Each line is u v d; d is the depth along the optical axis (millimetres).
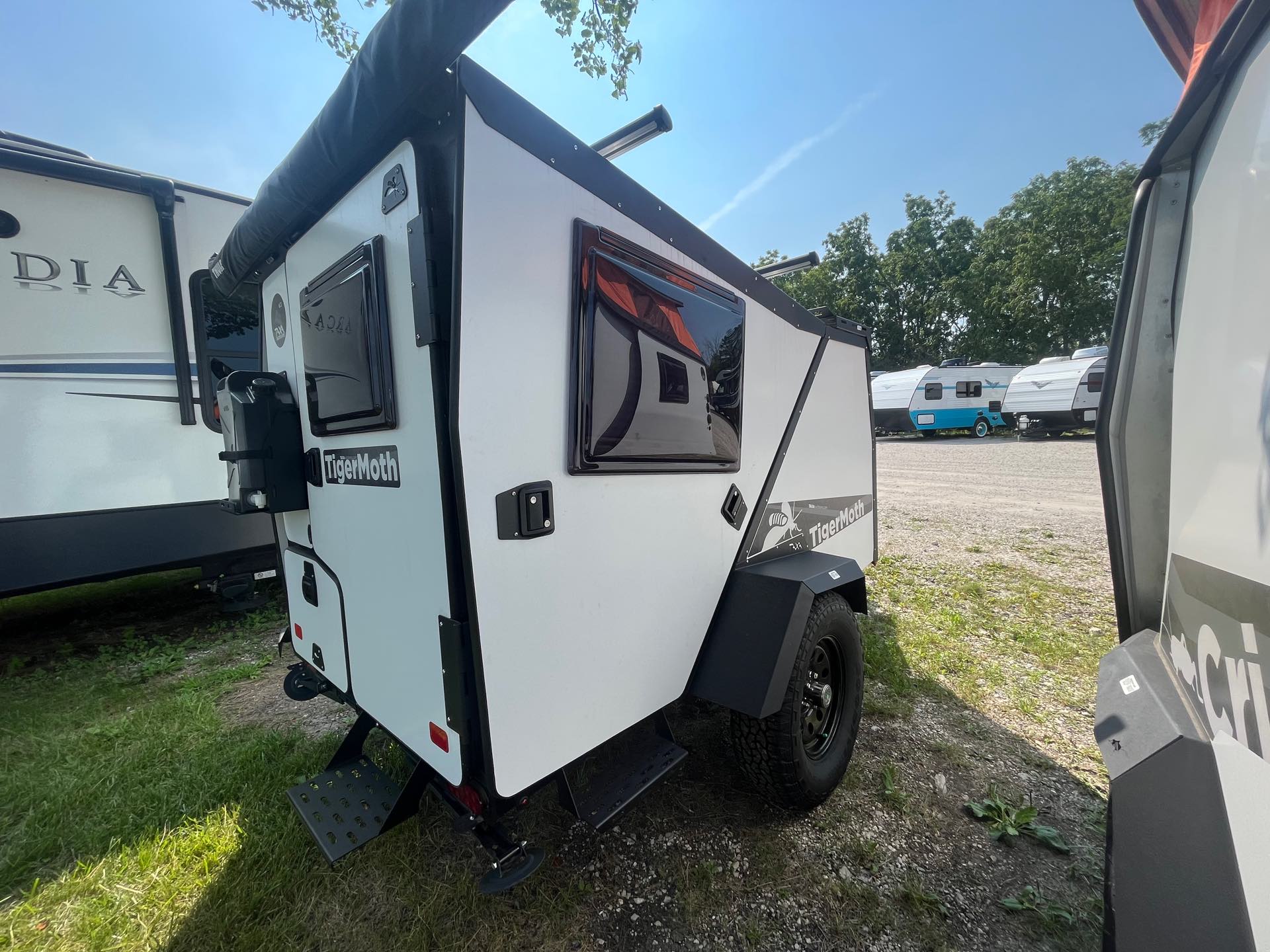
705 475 1999
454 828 1493
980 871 1883
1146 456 1618
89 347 3465
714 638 2086
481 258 1249
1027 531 6609
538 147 1362
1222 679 1056
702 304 1901
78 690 3191
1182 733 1138
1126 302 1601
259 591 4895
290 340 2078
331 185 1599
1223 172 1203
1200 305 1298
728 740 2604
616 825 2082
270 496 2037
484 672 1332
